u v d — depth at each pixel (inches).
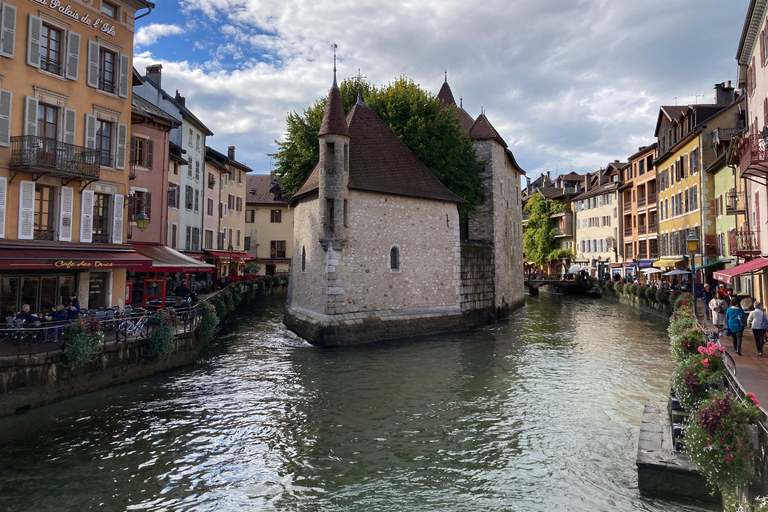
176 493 308.8
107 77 676.1
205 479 328.2
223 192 1647.4
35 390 426.3
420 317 900.6
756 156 576.1
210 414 451.2
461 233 1242.0
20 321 453.7
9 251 540.1
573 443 389.7
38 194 595.8
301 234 967.0
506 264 1291.8
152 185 940.0
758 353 498.0
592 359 697.0
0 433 390.0
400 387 546.9
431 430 418.6
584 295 1966.0
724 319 636.7
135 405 468.4
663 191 1523.1
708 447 239.3
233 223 1760.6
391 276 868.0
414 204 913.5
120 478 326.3
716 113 1176.2
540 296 2009.1
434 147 1024.9
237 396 506.3
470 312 1040.8
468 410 470.0
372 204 843.4
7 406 403.9
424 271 925.2
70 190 617.0
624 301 1541.6
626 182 1950.1
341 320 788.0
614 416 452.8
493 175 1213.1
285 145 1120.8
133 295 882.1
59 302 615.2
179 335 611.5
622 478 329.1
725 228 1060.5
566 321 1134.4
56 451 364.2
